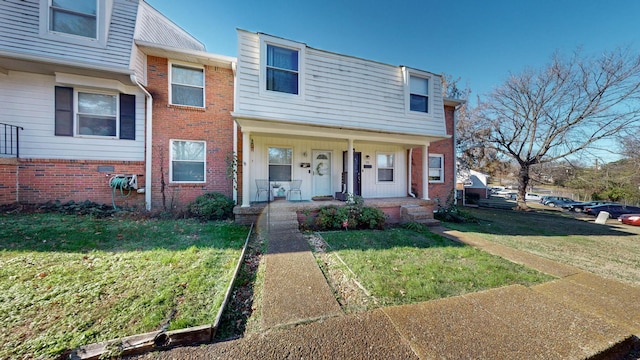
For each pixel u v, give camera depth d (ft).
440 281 10.32
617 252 16.71
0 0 18.20
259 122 19.66
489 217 33.22
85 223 16.65
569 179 54.24
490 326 7.18
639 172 47.19
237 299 8.43
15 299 7.62
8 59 18.21
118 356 5.72
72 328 6.41
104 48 20.20
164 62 23.45
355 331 6.80
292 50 21.09
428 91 26.71
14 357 5.43
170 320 6.84
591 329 7.16
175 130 23.66
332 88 22.33
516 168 54.13
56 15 19.25
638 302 9.20
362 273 10.83
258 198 24.57
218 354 5.87
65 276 9.27
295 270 10.82
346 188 27.71
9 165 19.03
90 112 21.42
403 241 16.39
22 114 19.80
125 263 10.70
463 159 52.31
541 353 6.09
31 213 18.11
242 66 19.26
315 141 26.91
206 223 19.25
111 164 21.88
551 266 12.86
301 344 6.25
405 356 5.89
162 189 22.98
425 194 26.73
